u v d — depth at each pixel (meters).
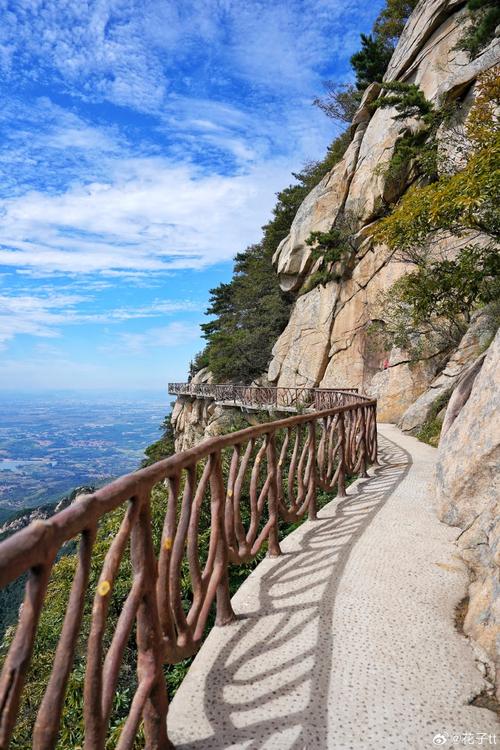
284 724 1.97
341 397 14.23
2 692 1.03
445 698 2.16
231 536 3.07
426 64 20.38
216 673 2.31
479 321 13.02
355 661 2.41
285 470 6.71
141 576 1.70
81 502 1.36
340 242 23.20
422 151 16.61
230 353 33.75
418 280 11.85
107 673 1.48
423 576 3.42
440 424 11.40
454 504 4.48
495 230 9.41
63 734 3.49
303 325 26.12
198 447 2.46
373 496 5.74
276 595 3.15
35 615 1.12
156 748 1.75
